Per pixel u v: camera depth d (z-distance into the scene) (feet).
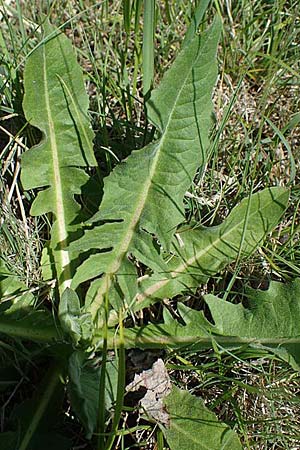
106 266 1.63
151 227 1.60
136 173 1.54
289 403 1.59
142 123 1.96
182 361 1.57
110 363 1.53
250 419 1.58
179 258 1.70
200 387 1.60
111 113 1.86
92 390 1.45
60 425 1.51
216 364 1.58
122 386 1.34
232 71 2.11
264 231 1.70
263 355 1.57
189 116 1.53
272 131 2.02
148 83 1.69
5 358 1.55
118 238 1.61
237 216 1.71
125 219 1.59
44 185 1.67
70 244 1.58
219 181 1.90
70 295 1.51
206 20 2.01
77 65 1.61
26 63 1.59
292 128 1.97
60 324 1.55
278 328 1.57
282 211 1.69
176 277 1.69
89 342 1.56
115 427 1.36
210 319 1.73
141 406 1.47
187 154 1.56
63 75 1.61
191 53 1.49
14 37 1.94
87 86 2.03
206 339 1.58
